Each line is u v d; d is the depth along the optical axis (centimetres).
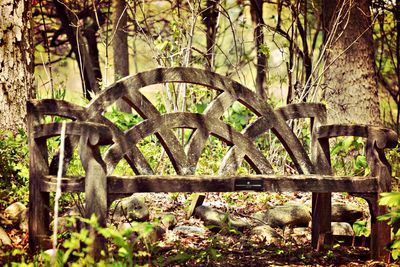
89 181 507
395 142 596
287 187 573
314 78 988
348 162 961
